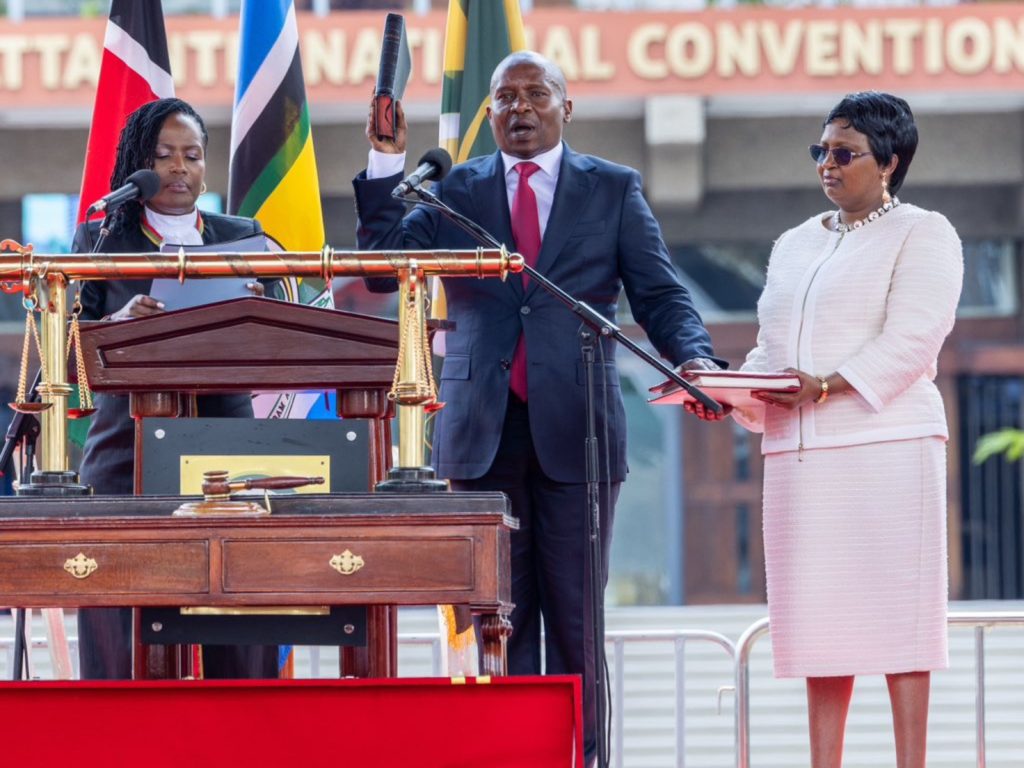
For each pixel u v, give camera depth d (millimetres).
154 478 12688
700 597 55312
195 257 12484
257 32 19953
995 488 56094
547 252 16172
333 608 12312
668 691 38188
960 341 55406
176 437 12719
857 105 15250
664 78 49406
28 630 16281
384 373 12797
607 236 16344
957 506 56156
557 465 15750
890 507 14711
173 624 12328
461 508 11688
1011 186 54000
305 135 20000
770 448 15195
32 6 50844
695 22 49375
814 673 14734
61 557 11625
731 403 15461
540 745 11344
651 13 49469
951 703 37031
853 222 15469
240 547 11609
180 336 12883
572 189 16422
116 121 19766
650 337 16453
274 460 12711
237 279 13984
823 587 14789
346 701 11391
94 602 11602
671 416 55375
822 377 14859
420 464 12297
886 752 34562
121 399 15562
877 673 14680
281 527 11617
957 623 18344
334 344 12828
